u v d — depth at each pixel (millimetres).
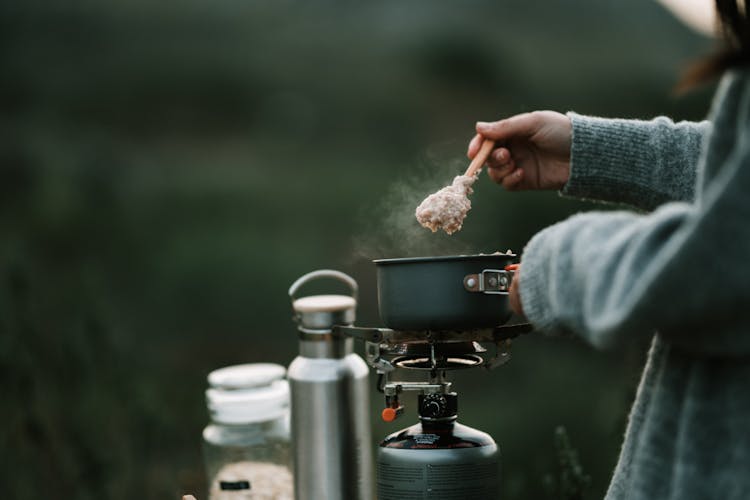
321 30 42938
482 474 1347
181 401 3062
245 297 9203
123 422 2465
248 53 39469
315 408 1449
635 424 1071
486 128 1458
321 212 14938
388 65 34844
